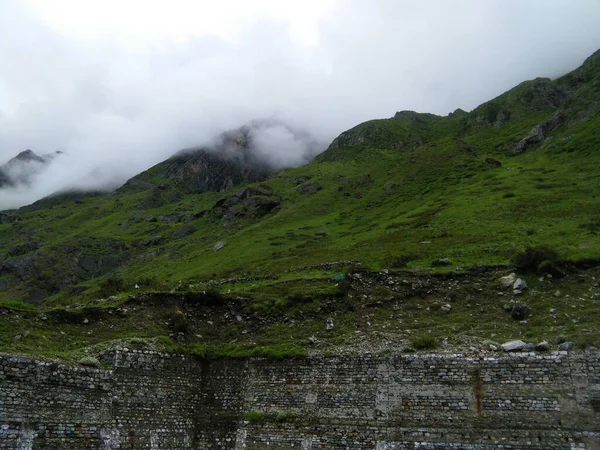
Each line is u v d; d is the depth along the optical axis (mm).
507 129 144625
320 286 42250
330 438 28141
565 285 36094
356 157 167250
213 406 31828
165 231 146250
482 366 27406
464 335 32219
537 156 97688
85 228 168500
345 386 29734
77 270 126438
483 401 26578
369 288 41188
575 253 40125
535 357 26641
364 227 84750
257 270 60719
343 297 39969
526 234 52219
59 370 26516
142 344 31766
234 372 32688
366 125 195875
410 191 103500
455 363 27984
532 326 32156
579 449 23875
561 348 27562
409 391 28172
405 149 171750
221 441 30297
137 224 166875
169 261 98938
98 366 28734
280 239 85875
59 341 30984
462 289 38875
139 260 115562
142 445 28266
